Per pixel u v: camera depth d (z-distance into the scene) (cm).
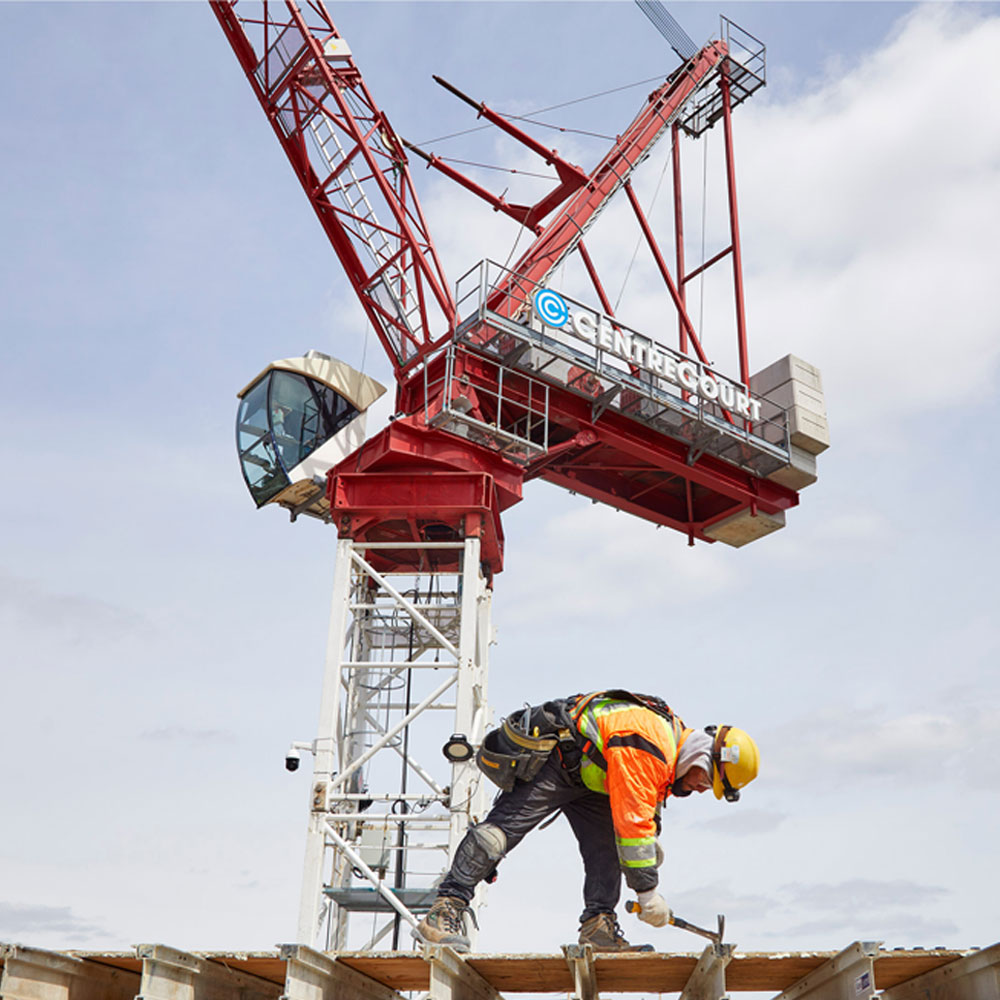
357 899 2434
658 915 855
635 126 3688
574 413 3078
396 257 3180
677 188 3772
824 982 816
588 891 979
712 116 4000
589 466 3328
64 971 795
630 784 871
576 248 3431
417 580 3005
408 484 2783
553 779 944
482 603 2953
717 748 902
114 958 793
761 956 785
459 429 2836
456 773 2469
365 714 2842
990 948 719
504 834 942
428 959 764
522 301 3017
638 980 888
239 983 832
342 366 3120
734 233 3688
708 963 788
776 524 3478
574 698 939
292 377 3047
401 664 2612
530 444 2848
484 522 2825
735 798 910
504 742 948
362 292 3238
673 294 3566
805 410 3450
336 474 2814
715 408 3297
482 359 2962
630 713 903
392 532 3020
